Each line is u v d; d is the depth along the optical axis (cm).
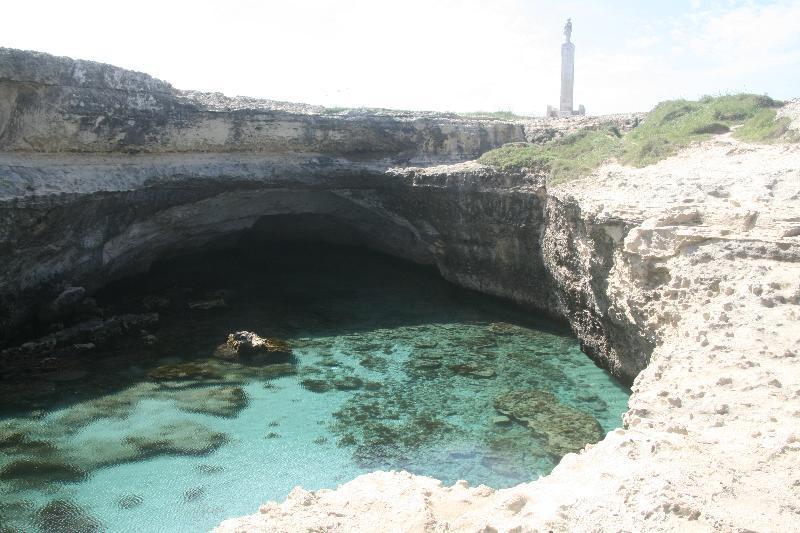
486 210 2892
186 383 2045
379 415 1833
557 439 1662
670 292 1499
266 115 2958
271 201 3362
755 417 910
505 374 2122
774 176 1872
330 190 3275
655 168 2342
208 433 1708
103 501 1382
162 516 1331
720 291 1380
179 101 2727
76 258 2459
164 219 2922
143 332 2470
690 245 1550
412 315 2809
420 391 1998
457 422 1783
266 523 814
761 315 1210
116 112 2475
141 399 1917
